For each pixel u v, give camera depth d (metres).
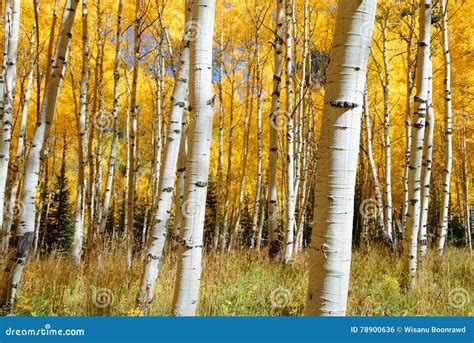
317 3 9.57
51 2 8.41
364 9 1.79
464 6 8.88
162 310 3.85
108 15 8.98
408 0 8.20
